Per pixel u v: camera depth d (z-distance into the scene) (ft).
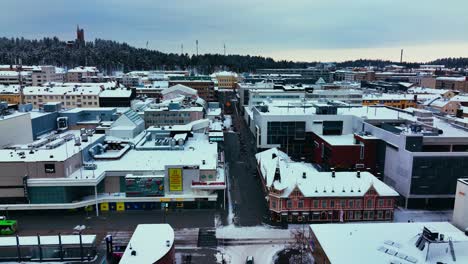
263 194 388.16
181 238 295.07
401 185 370.94
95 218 331.77
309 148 518.78
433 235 216.13
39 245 225.15
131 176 344.90
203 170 355.56
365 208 322.96
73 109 613.52
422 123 438.81
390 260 207.51
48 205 331.77
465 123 549.13
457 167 354.13
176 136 473.67
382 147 409.49
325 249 221.05
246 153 543.80
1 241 230.68
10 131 437.58
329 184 330.95
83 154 377.71
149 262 219.00
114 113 602.44
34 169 329.72
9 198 332.80
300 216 323.98
